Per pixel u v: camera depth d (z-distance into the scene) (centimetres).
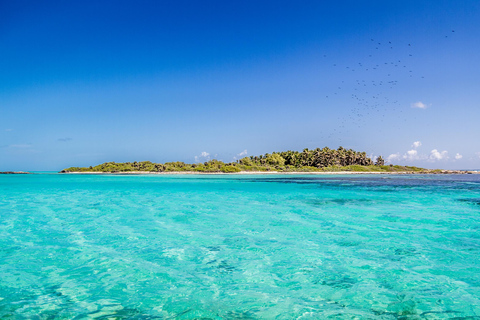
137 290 700
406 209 1986
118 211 1912
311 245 1089
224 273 812
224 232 1302
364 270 833
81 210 1955
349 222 1530
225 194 3222
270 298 660
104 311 595
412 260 917
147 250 1029
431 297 663
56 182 6462
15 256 956
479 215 1738
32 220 1592
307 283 743
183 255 970
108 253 991
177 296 668
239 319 566
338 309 608
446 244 1102
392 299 653
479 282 745
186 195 3100
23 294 674
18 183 5969
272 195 3056
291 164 18312
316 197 2834
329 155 18062
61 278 773
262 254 984
